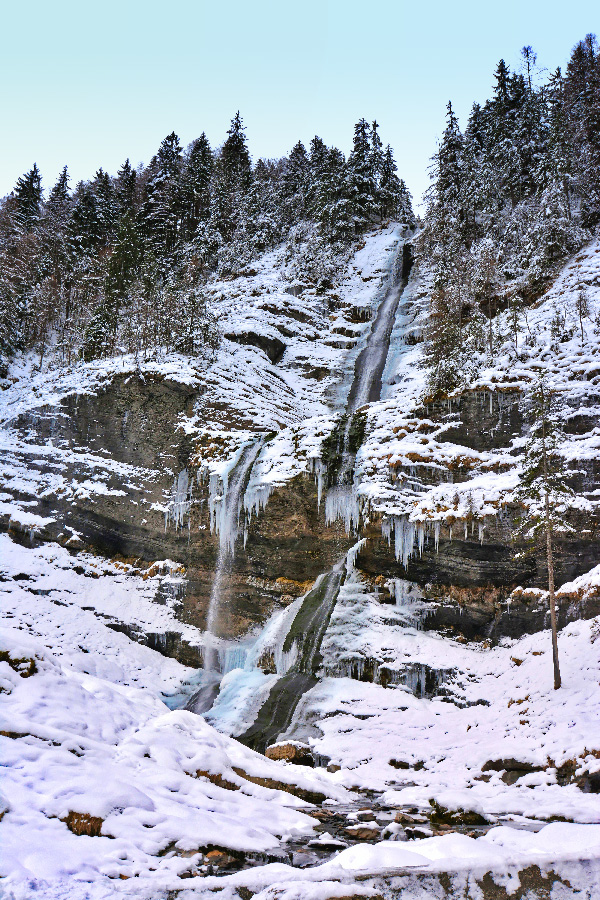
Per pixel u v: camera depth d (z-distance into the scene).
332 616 19.58
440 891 6.77
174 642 21.42
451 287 37.88
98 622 21.41
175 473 23.92
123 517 23.91
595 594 16.72
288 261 50.81
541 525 16.23
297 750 15.26
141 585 22.80
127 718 10.45
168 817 7.76
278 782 11.35
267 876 6.74
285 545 21.30
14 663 9.75
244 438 23.78
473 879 6.95
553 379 21.14
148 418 25.44
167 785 8.85
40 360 42.66
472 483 19.75
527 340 26.17
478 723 15.67
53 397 27.59
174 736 10.38
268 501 21.58
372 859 7.23
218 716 18.11
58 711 9.33
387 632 18.97
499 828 8.84
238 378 29.64
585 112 45.91
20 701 9.12
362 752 15.29
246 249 55.34
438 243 46.47
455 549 19.22
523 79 55.47
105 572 23.20
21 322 44.84
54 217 61.94
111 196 65.69
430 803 10.83
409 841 8.69
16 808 6.83
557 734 13.56
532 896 6.94
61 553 23.56
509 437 20.38
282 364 36.97
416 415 22.31
